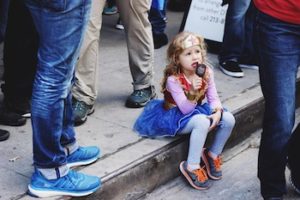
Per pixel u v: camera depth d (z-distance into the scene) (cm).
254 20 334
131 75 458
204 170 391
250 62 529
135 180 354
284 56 321
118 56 527
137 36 410
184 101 371
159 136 382
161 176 375
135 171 353
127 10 403
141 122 388
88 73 392
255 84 494
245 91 476
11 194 310
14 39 373
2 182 320
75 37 286
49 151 299
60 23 279
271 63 323
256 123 464
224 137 385
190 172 378
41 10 279
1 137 360
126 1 400
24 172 331
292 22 317
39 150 298
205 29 565
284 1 317
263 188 347
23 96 384
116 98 438
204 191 381
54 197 309
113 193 340
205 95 383
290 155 362
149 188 367
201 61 371
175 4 681
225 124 381
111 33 587
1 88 395
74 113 386
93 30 386
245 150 439
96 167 343
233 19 503
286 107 325
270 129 331
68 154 334
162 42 560
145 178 362
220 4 560
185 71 374
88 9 287
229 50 510
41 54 288
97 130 387
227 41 509
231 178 399
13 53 376
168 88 376
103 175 336
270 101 328
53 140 297
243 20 506
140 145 373
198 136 371
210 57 550
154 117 385
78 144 364
